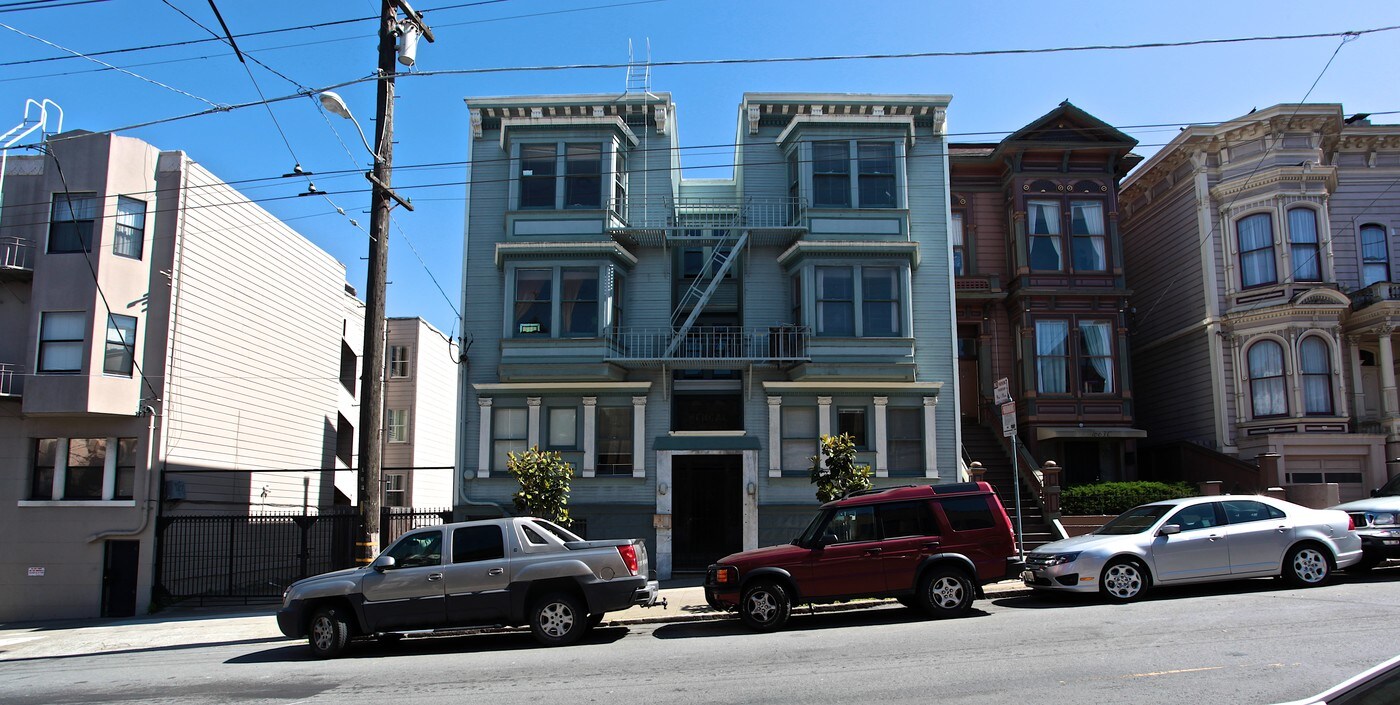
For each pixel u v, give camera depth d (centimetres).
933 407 1936
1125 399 2198
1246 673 789
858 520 1246
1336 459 2111
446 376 3528
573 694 832
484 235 2022
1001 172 2369
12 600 1886
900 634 1086
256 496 2291
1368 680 367
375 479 1349
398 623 1148
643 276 2038
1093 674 812
